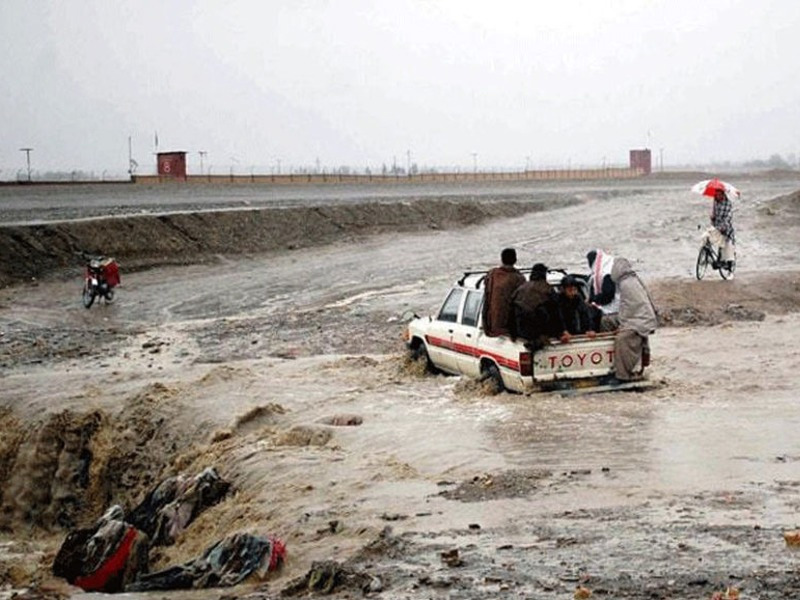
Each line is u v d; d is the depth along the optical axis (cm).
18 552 1448
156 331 2534
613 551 874
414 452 1311
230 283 3369
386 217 5259
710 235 2859
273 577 918
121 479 1612
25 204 5347
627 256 3925
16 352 2266
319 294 3091
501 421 1444
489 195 7744
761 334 2208
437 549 912
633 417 1445
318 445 1409
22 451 1688
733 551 856
